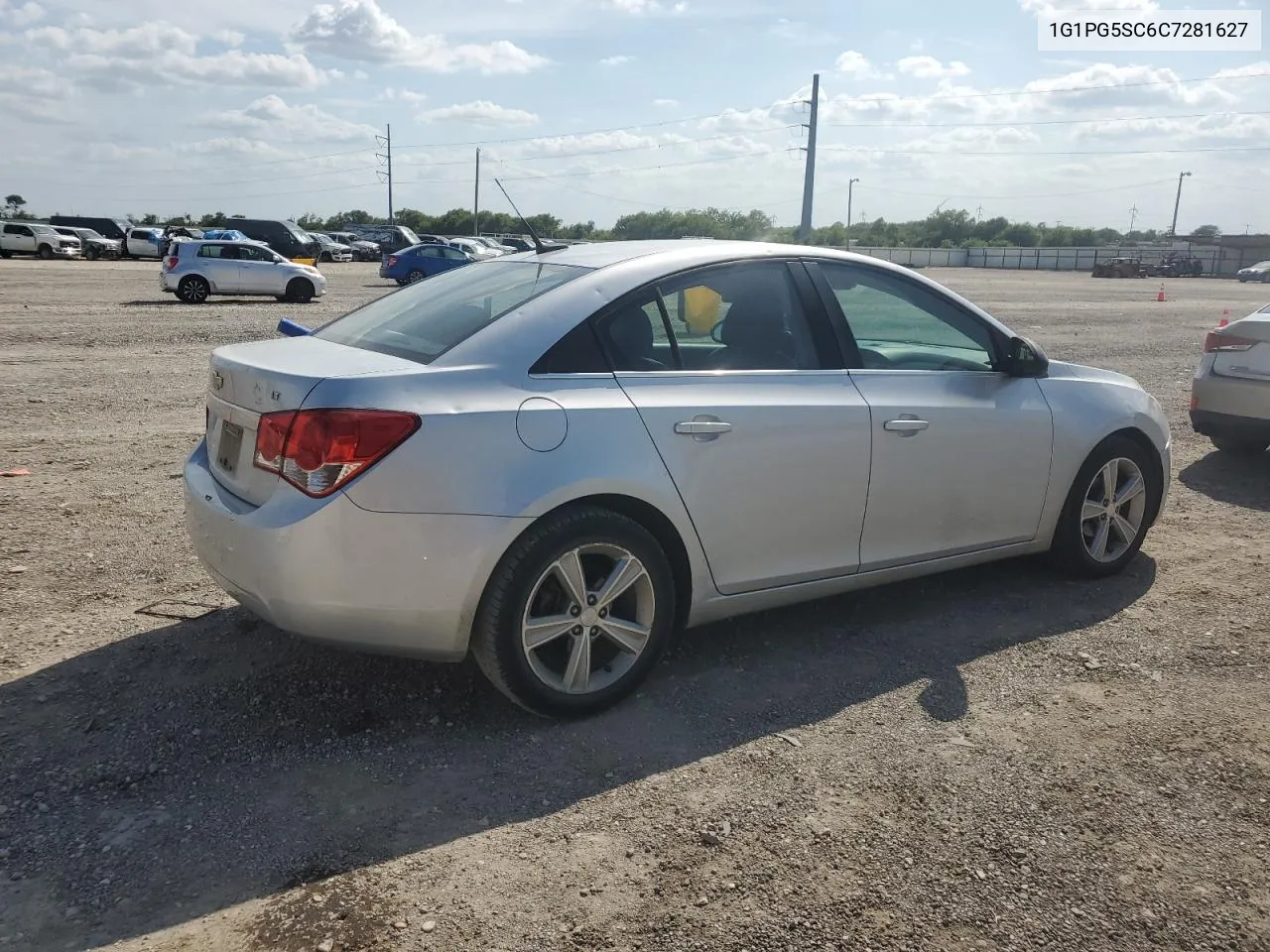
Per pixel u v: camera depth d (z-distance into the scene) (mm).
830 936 2602
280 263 23250
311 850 2891
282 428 3281
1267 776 3391
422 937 2559
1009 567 5434
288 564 3236
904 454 4289
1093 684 4051
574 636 3609
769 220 39781
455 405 3332
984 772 3385
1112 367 14055
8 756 3312
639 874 2826
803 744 3543
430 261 32438
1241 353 7594
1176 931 2656
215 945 2510
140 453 7445
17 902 2635
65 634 4254
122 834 2934
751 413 3859
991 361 4777
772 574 4051
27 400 9336
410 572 3270
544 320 3627
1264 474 7754
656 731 3615
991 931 2637
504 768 3346
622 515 3637
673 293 3900
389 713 3676
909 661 4230
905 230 118250
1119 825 3102
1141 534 5375
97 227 56344
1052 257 87312
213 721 3580
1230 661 4277
